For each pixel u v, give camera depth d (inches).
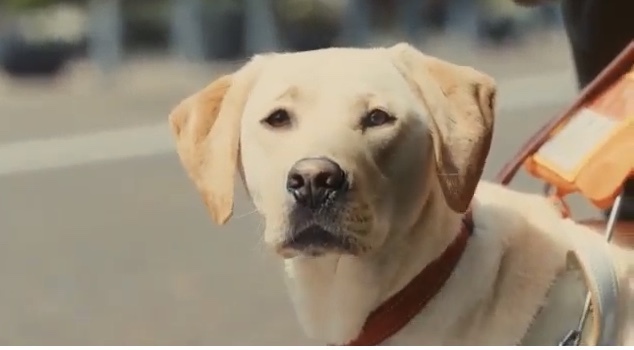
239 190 123.6
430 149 102.6
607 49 141.1
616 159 110.9
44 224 369.7
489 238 106.3
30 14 920.3
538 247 108.2
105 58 931.3
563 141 117.6
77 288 286.0
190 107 108.3
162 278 287.7
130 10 987.3
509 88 732.0
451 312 104.0
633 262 111.9
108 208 390.0
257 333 238.8
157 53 1005.2
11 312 267.6
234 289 272.2
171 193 410.6
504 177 121.5
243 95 105.7
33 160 517.3
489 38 1152.8
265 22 989.8
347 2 1080.2
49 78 882.8
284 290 268.7
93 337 245.8
